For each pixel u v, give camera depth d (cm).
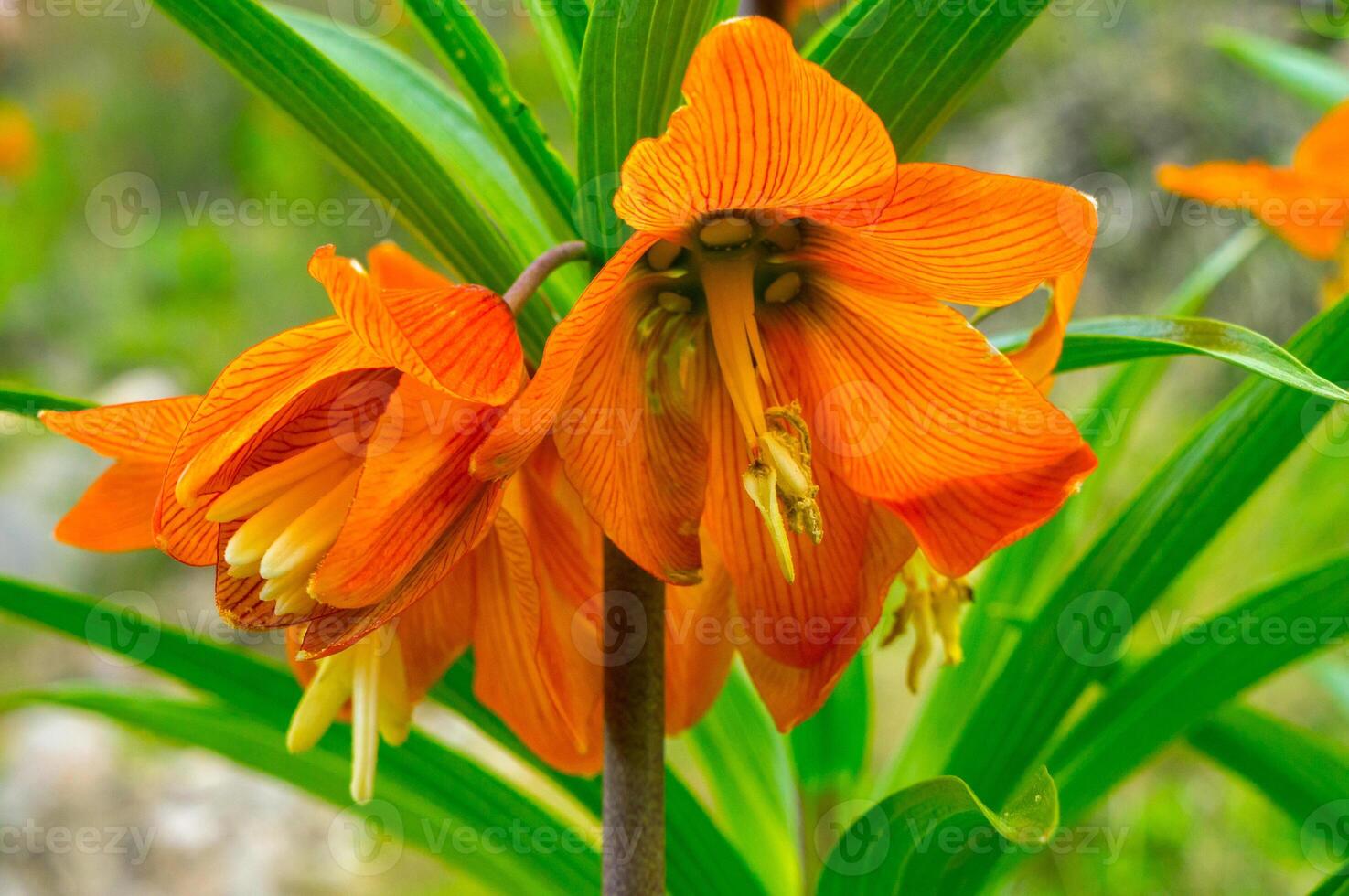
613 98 37
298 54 38
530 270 38
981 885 41
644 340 39
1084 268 38
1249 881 76
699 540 39
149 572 137
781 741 50
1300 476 67
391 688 40
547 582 39
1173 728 43
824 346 40
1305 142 49
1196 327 39
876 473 39
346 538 35
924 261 37
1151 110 111
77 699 46
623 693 39
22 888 95
